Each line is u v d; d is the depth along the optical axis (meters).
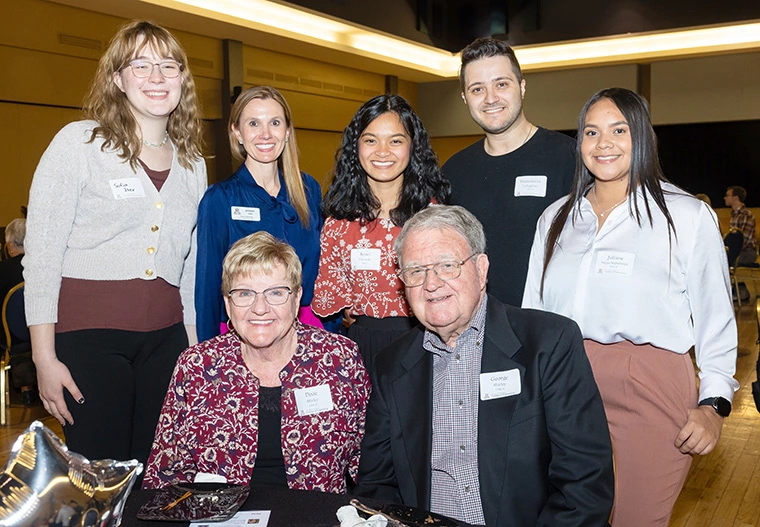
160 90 2.29
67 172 2.19
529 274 2.50
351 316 2.95
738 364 6.63
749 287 10.17
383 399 1.96
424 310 1.82
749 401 5.59
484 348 1.87
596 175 2.21
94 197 2.24
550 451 1.82
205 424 1.92
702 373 2.10
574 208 2.31
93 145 2.25
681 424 2.11
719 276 2.09
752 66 12.18
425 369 1.93
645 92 12.91
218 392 1.94
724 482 4.05
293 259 1.96
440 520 1.44
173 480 1.94
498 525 1.77
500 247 2.87
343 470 2.00
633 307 2.14
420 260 1.80
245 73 10.91
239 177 2.76
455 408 1.87
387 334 2.77
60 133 2.22
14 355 5.08
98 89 2.29
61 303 2.22
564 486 1.75
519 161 2.86
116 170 2.27
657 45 12.12
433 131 15.15
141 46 2.23
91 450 2.25
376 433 1.95
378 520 1.36
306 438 1.92
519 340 1.86
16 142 8.23
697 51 11.84
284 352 1.99
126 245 2.29
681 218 2.11
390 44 12.39
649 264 2.13
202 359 1.97
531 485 1.77
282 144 2.74
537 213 2.80
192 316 2.63
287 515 1.46
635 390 2.14
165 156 2.43
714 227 2.11
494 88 2.81
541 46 12.20
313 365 1.99
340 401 1.98
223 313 2.77
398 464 1.90
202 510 1.48
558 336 1.84
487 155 2.96
